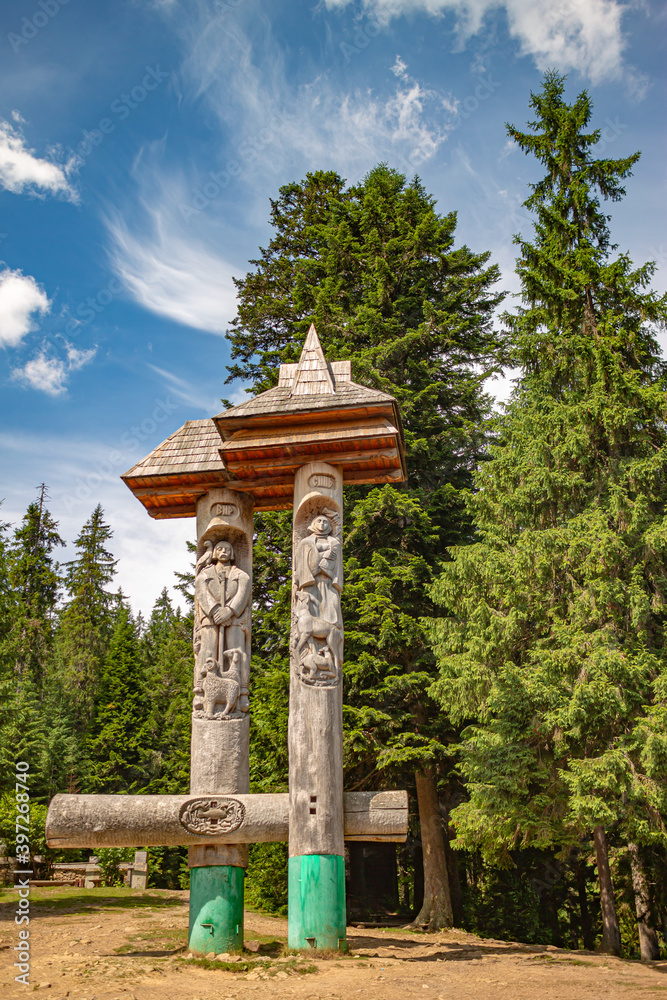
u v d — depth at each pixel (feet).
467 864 77.10
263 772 66.64
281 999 23.32
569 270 60.23
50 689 130.93
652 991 27.27
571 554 53.11
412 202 83.97
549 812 52.54
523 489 58.95
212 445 36.96
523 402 65.26
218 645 33.78
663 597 52.11
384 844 83.05
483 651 56.59
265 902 61.21
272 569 73.41
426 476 74.33
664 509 53.72
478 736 53.36
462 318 77.71
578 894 79.61
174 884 102.89
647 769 45.03
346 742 56.80
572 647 49.96
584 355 58.23
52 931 38.27
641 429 55.83
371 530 69.67
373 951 35.22
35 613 132.98
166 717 122.62
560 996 25.67
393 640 60.59
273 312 89.97
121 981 25.67
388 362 75.20
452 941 48.75
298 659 32.42
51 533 142.72
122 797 30.76
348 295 81.51
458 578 59.67
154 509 38.40
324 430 34.58
